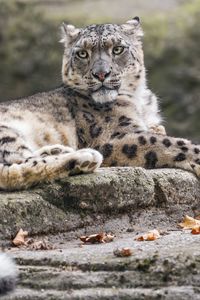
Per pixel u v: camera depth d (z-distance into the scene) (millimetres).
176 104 29234
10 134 12344
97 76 13367
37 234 10758
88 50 13570
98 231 11156
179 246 9555
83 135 13469
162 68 29859
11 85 30016
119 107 13562
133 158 12922
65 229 10977
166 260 8930
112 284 8852
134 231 11242
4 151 12164
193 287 8633
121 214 11422
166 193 11750
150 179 11617
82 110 13570
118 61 13664
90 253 9594
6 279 8820
